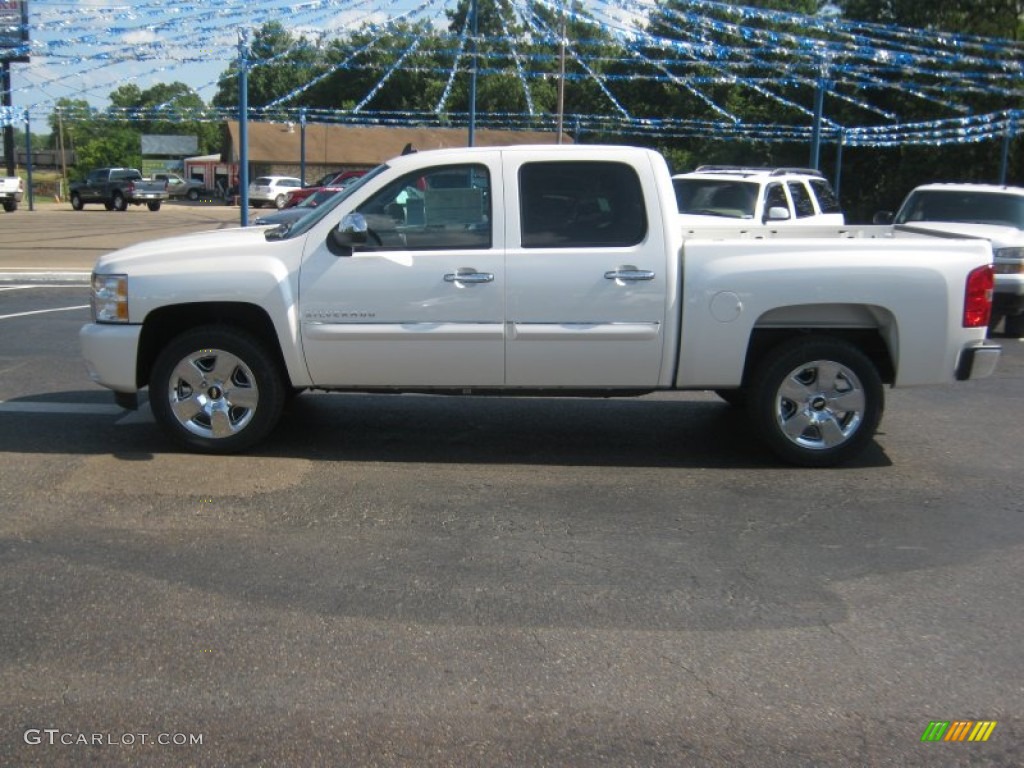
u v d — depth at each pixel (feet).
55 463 21.43
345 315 21.20
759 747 11.40
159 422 22.02
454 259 20.99
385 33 63.98
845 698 12.47
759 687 12.69
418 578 15.85
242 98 63.21
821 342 21.58
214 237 22.48
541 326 21.09
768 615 14.73
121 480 20.39
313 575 15.90
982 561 16.92
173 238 23.12
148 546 17.01
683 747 11.37
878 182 113.91
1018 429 25.94
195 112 106.42
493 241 21.08
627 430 25.16
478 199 21.22
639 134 124.26
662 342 21.25
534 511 19.06
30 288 52.80
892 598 15.38
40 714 11.89
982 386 31.37
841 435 21.86
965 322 21.52
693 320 21.17
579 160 21.13
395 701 12.25
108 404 26.63
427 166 21.24
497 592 15.37
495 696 12.39
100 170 148.56
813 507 19.54
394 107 149.18
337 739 11.44
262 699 12.25
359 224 20.59
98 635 13.79
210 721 11.77
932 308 21.26
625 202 21.13
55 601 14.82
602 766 11.00
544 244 21.12
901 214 47.14
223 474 20.92
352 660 13.23
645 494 20.17
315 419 25.67
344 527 18.04
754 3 93.20
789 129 96.99
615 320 21.08
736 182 44.04
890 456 23.21
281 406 22.17
